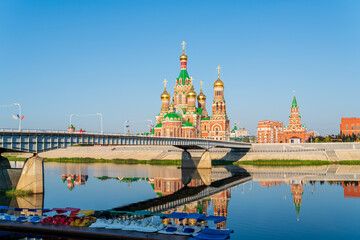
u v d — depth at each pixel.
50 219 64.81
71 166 190.88
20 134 94.19
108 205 86.88
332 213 79.00
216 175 152.12
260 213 78.88
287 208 84.31
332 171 163.25
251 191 109.06
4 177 98.12
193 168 180.88
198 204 89.00
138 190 112.00
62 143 105.50
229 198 97.44
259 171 166.75
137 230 58.88
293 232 63.78
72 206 84.81
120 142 129.50
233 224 69.06
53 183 126.31
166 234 57.28
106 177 143.88
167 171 167.62
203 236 55.50
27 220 65.38
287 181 131.12
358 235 62.25
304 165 193.12
